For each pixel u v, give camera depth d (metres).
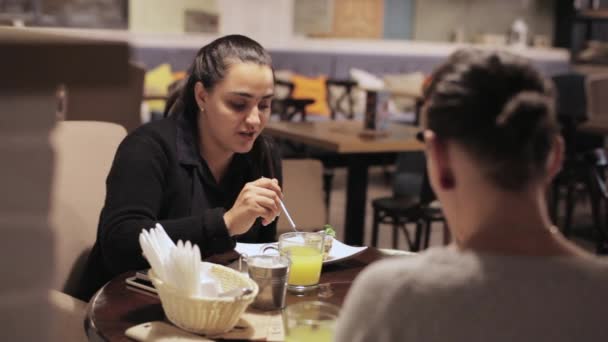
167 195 1.78
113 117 3.88
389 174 6.92
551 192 5.00
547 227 0.81
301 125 4.42
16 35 0.48
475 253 0.79
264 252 1.70
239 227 1.58
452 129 0.81
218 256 1.70
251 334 1.22
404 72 9.03
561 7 10.41
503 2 10.05
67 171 1.97
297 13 8.55
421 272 0.78
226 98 1.74
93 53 0.47
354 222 3.94
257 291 1.23
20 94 0.50
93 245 1.99
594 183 3.22
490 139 0.79
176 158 1.78
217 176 1.89
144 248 1.24
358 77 8.20
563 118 6.37
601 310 0.76
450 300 0.76
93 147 2.08
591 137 6.96
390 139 3.89
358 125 4.54
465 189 0.82
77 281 1.92
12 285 0.54
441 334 0.76
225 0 7.96
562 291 0.76
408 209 3.68
